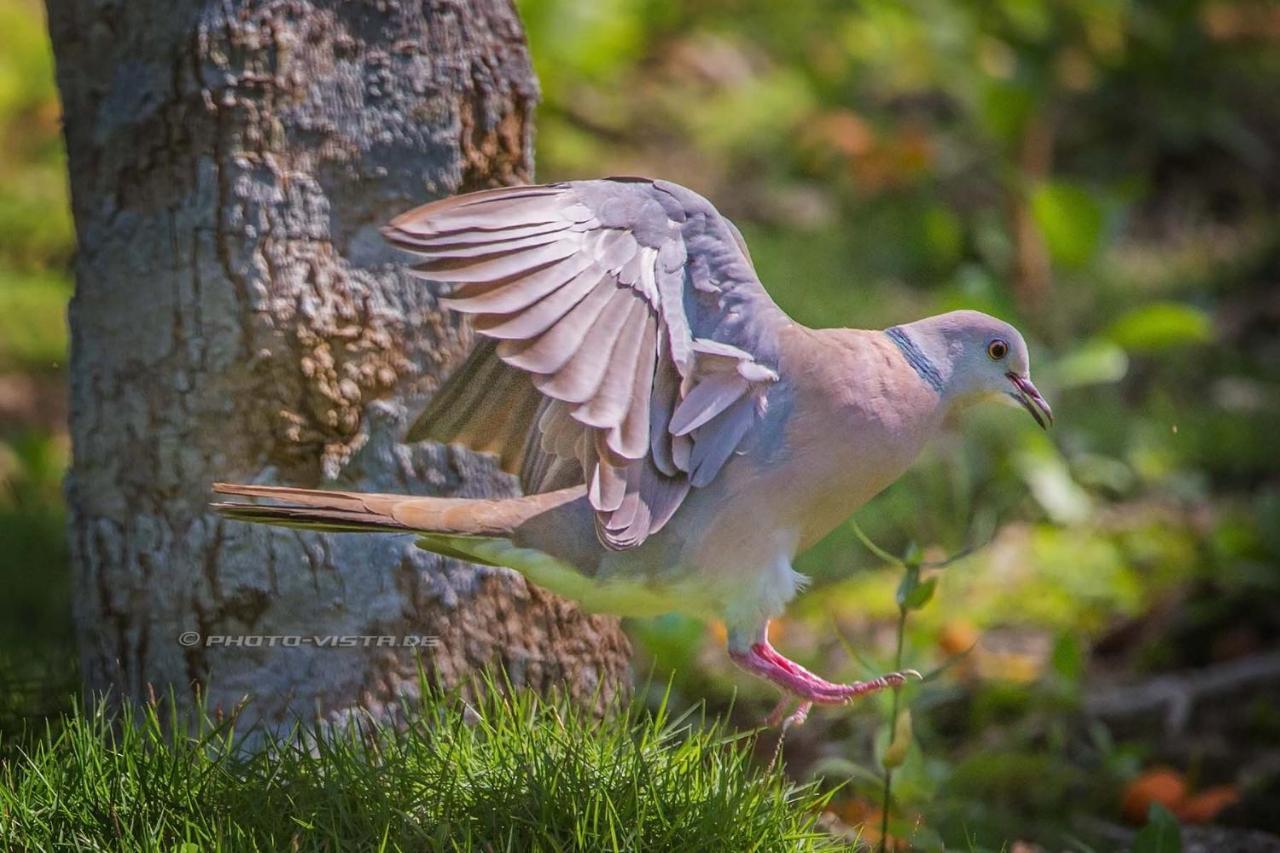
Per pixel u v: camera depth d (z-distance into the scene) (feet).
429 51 26.48
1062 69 68.80
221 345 25.80
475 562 24.20
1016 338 25.02
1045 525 47.42
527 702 26.50
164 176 25.90
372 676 26.43
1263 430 51.29
